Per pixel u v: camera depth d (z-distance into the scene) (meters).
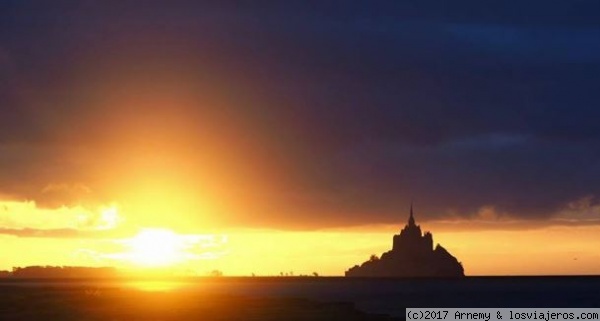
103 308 126.00
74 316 107.62
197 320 103.06
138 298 165.12
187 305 138.12
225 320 103.94
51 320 101.19
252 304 144.88
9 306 130.38
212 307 132.12
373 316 118.12
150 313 114.88
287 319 107.38
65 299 154.75
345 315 117.19
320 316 114.12
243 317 110.19
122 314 112.38
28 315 109.75
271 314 116.50
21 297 164.38
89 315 109.56
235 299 166.75
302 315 115.44
